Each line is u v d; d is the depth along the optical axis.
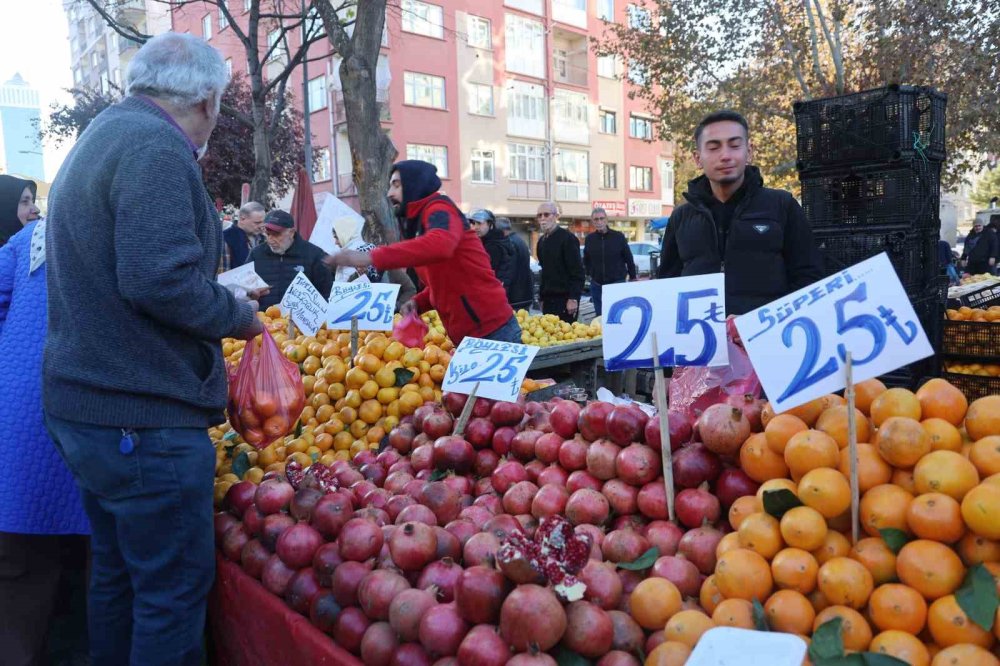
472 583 1.58
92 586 2.37
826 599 1.52
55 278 2.04
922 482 1.51
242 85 18.09
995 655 1.36
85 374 1.99
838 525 1.63
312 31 10.95
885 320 1.77
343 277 5.79
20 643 2.75
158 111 2.11
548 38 31.88
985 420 1.62
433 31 27.20
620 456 2.09
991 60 11.00
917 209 4.64
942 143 4.89
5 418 2.62
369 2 8.08
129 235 1.90
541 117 32.09
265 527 2.22
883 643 1.39
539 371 6.58
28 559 2.76
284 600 2.12
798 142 4.97
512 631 1.46
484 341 2.91
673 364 2.24
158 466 2.06
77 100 18.36
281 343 4.30
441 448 2.54
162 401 2.06
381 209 8.38
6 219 4.07
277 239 5.79
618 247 10.30
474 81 28.83
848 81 13.53
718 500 1.94
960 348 4.59
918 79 11.45
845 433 1.75
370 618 1.84
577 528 1.95
